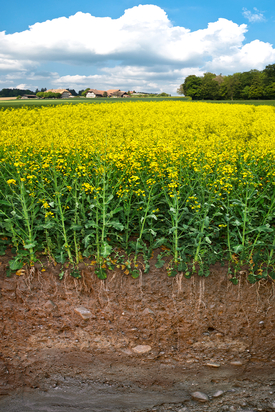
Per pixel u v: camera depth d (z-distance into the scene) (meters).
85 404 2.93
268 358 3.37
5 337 3.51
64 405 2.93
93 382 3.16
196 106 24.30
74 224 3.92
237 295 3.76
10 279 3.79
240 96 79.94
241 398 2.97
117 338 3.54
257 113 21.25
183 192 4.66
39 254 4.12
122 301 3.75
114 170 4.57
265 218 4.00
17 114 19.03
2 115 18.55
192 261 4.04
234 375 3.23
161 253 4.13
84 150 6.24
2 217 4.52
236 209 4.27
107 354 3.42
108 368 3.30
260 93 74.38
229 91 81.25
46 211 4.10
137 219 4.76
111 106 22.97
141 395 3.03
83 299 3.77
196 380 3.19
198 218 4.16
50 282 3.82
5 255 4.16
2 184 4.87
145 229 4.09
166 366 3.34
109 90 128.62
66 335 3.55
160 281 3.86
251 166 5.12
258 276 3.80
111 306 3.72
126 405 2.92
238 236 4.29
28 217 3.98
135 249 4.03
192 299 3.75
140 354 3.43
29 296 3.73
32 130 14.10
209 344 3.50
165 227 4.43
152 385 3.14
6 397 3.04
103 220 3.86
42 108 21.44
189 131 14.76
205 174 4.74
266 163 5.39
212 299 3.75
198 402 2.95
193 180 4.92
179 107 23.02
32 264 3.92
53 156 4.63
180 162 5.21
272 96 73.25
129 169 4.75
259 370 3.27
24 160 4.64
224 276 3.88
